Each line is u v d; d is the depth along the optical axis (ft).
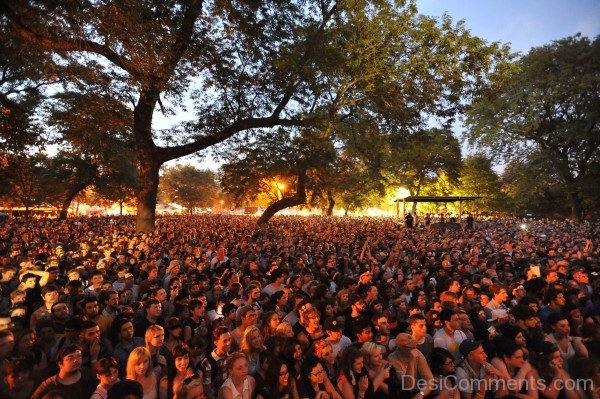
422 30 55.47
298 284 25.57
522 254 46.55
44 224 87.97
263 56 54.80
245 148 85.10
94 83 47.09
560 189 161.68
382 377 14.10
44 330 15.89
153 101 51.42
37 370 14.57
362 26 59.36
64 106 71.15
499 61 57.67
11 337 13.88
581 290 24.88
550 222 141.49
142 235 56.54
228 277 28.02
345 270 34.71
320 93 62.95
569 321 19.60
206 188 255.09
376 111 69.56
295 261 37.86
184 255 40.16
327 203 225.56
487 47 56.08
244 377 13.34
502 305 22.84
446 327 17.20
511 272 35.42
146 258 36.22
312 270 32.58
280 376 13.52
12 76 79.46
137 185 157.28
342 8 59.82
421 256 41.55
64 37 38.40
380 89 60.59
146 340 15.17
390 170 182.60
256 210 332.19
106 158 122.72
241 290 24.38
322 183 111.24
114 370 12.79
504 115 147.74
